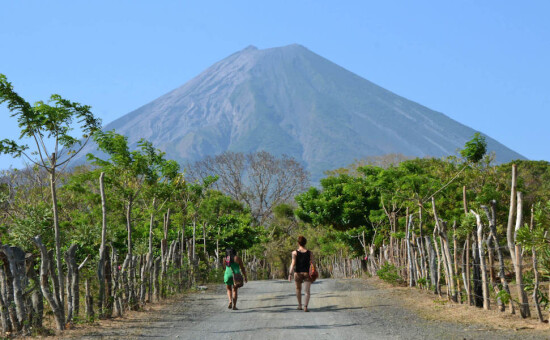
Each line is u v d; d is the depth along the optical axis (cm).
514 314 1227
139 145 1744
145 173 1734
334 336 1068
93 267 1533
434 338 1012
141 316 1445
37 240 1195
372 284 2222
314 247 6053
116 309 1448
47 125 1289
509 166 5294
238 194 7781
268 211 7800
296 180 7962
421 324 1178
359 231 3669
